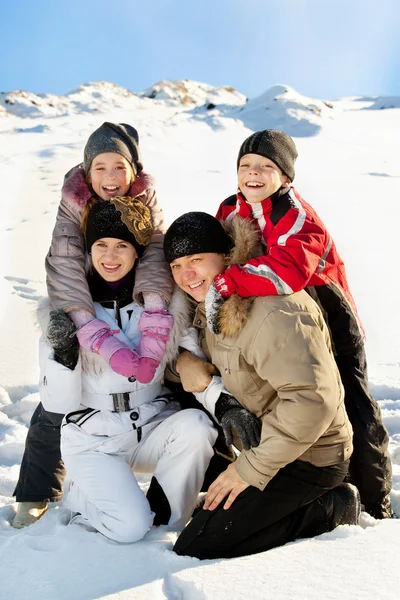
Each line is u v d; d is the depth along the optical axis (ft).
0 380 13.14
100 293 8.77
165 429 8.42
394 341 14.94
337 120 69.36
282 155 8.60
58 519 8.40
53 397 8.18
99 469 8.16
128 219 8.33
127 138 9.59
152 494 8.43
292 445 7.30
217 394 8.33
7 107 80.33
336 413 7.59
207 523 7.49
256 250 8.15
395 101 92.79
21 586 7.00
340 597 6.31
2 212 28.71
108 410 8.52
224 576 6.80
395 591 6.34
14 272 19.99
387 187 35.68
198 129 61.57
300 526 7.73
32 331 15.66
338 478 7.88
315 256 7.98
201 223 8.06
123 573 7.11
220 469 9.05
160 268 8.58
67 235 8.72
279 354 7.39
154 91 100.89
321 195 33.53
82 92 92.58
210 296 7.80
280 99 71.46
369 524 8.32
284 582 6.61
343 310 8.56
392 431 11.32
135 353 8.18
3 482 9.78
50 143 53.42
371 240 24.61
